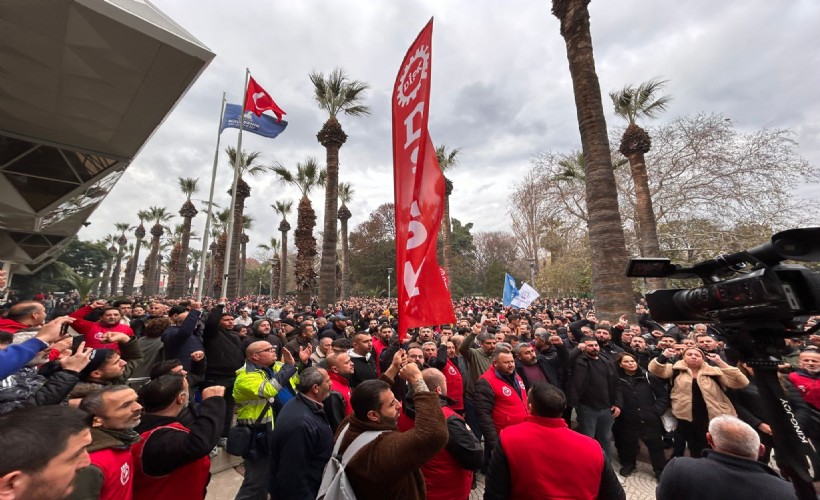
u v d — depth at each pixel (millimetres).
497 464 2148
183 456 1888
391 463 1503
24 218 13656
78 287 21578
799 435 1217
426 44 2324
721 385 3955
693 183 16297
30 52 7055
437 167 2287
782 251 1233
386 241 50219
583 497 1953
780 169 14359
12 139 10273
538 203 27641
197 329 5422
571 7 8141
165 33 6824
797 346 4727
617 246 7418
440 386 2779
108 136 10672
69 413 1218
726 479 1791
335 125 15984
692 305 1651
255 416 3191
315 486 2340
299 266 20297
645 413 4395
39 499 1053
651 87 14883
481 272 57469
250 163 24875
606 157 7680
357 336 4402
